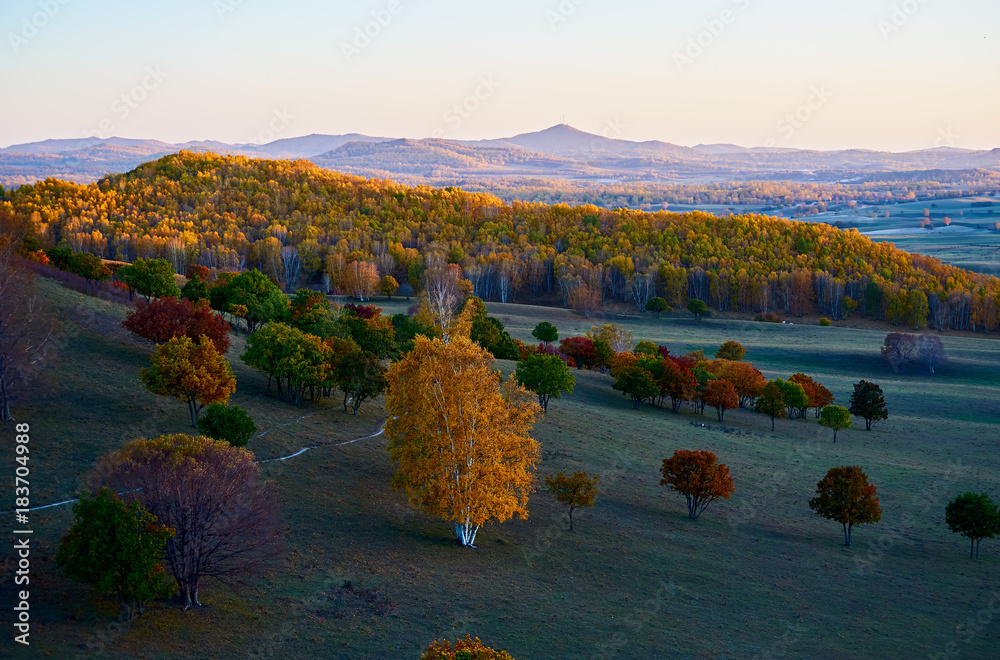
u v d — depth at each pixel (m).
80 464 39.62
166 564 30.92
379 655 27.14
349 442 54.28
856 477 49.88
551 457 60.06
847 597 40.56
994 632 37.25
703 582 39.97
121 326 68.38
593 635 31.53
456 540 41.47
